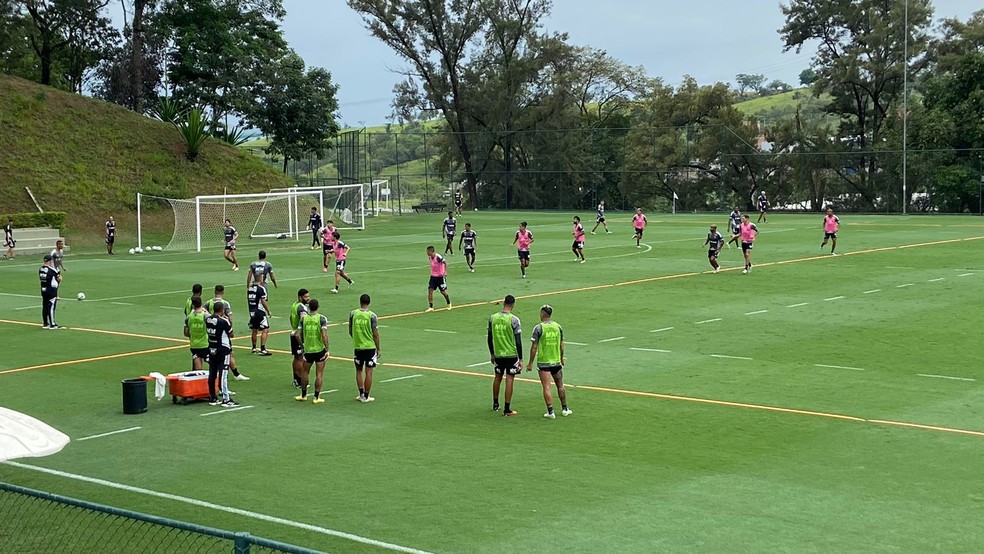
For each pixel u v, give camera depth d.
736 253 45.50
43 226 56.75
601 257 44.69
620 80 108.56
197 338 19.17
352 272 40.41
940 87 82.38
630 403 17.55
